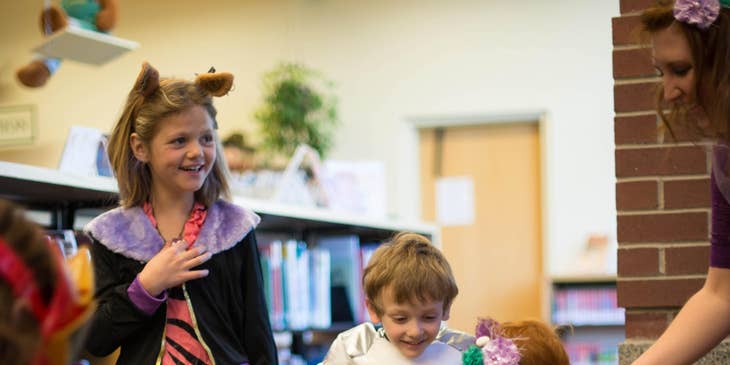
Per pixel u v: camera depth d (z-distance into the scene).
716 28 1.49
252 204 3.23
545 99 7.11
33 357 0.77
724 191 1.74
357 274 4.67
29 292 0.78
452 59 7.29
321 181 4.88
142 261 2.01
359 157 7.39
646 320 2.62
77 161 2.96
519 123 7.25
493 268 7.24
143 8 7.87
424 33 7.34
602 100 7.04
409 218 7.30
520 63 7.17
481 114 7.20
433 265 1.79
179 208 2.08
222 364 2.00
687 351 1.81
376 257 1.85
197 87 2.05
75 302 0.83
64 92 8.02
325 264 4.62
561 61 7.11
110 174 3.10
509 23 7.21
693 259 2.59
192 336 2.00
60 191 2.65
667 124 1.73
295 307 4.47
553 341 1.96
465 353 1.82
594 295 6.60
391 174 7.33
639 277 2.62
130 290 1.92
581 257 6.95
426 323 1.80
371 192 6.18
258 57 7.61
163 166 1.99
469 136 7.34
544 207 7.09
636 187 2.63
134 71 7.88
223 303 2.05
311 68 7.50
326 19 7.51
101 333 1.93
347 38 7.46
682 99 1.58
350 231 4.77
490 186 7.28
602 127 7.03
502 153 7.27
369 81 7.41
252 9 7.66
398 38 7.39
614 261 6.88
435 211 7.37
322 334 5.21
